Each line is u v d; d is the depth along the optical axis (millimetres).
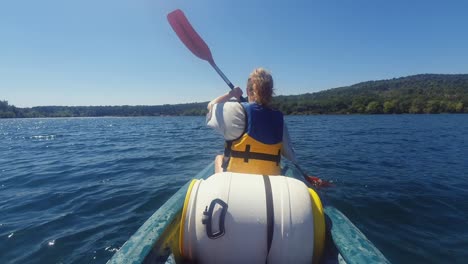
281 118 2129
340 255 1688
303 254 1418
